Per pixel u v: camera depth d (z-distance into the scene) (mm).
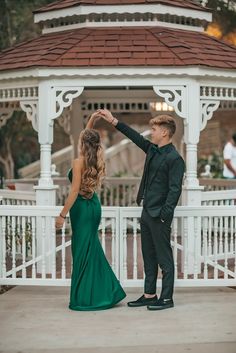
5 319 6891
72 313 7121
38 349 5879
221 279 8031
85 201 7242
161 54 9219
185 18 10477
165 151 7176
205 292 8172
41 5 15492
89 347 5938
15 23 15406
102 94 12812
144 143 7441
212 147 19812
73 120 13102
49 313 7129
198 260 8055
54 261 7996
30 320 6844
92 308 7211
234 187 13000
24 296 8000
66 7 10180
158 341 6105
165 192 7164
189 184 9320
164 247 7250
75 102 12945
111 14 10055
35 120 9445
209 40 10273
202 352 5773
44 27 10781
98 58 9164
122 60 9102
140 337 6227
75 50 9383
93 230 7316
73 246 7336
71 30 10344
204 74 9164
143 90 12695
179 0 10539
